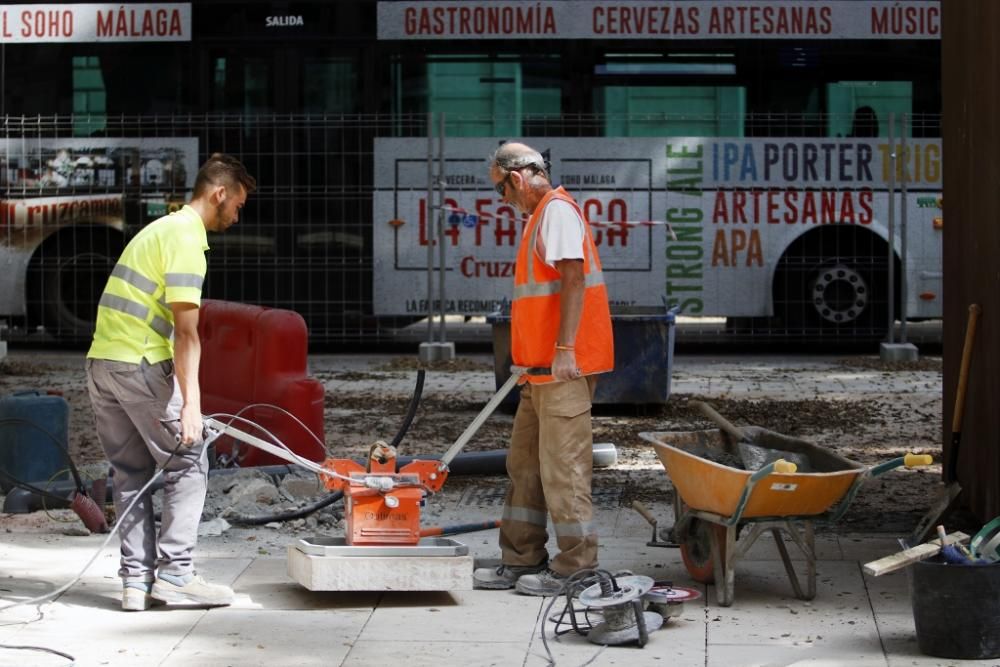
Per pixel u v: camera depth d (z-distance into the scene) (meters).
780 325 20.00
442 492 10.38
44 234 19.94
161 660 6.30
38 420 10.12
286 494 9.77
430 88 19.84
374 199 19.88
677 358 19.98
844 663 6.21
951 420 10.01
